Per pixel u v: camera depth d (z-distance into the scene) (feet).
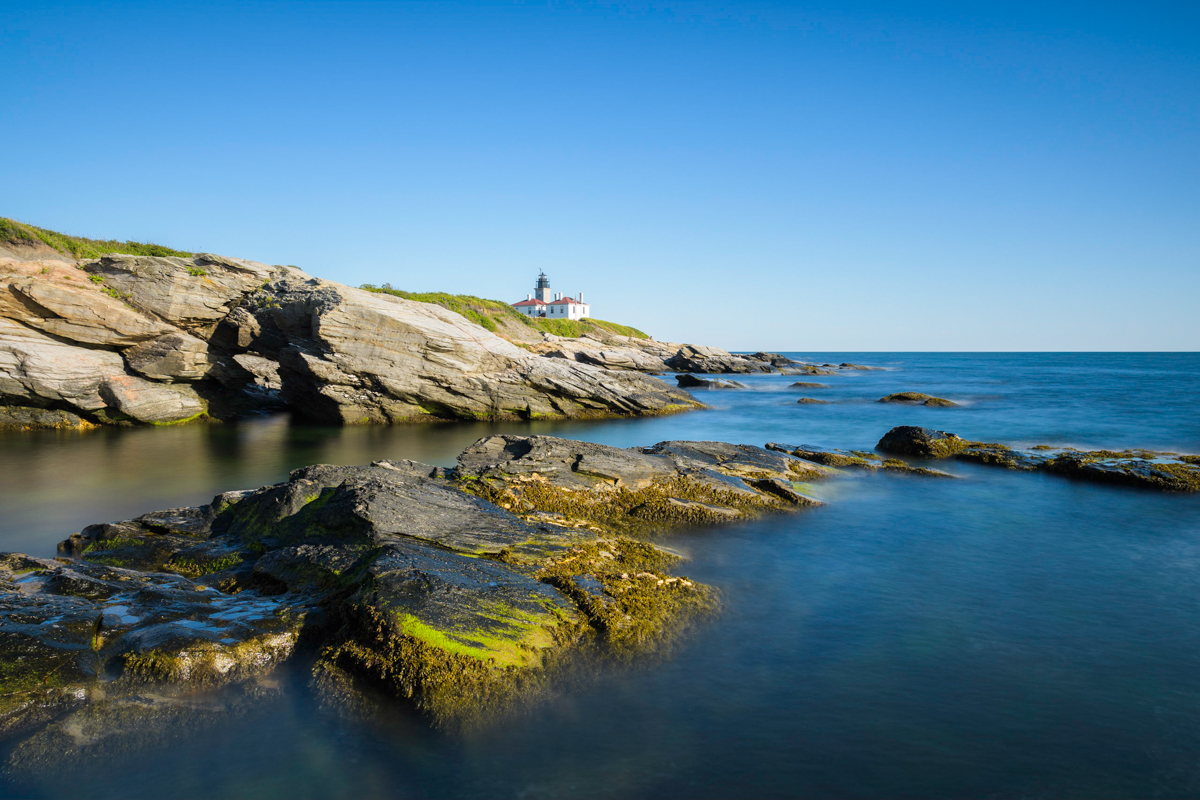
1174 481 62.49
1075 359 585.63
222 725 24.09
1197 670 29.19
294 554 36.32
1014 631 32.89
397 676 26.00
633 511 52.49
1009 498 59.88
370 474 46.91
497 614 30.12
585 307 413.59
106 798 20.57
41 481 67.36
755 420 129.90
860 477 68.28
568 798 20.97
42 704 23.62
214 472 73.31
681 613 33.86
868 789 21.56
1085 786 21.83
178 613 30.25
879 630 32.89
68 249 153.28
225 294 115.44
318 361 111.96
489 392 126.82
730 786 21.58
